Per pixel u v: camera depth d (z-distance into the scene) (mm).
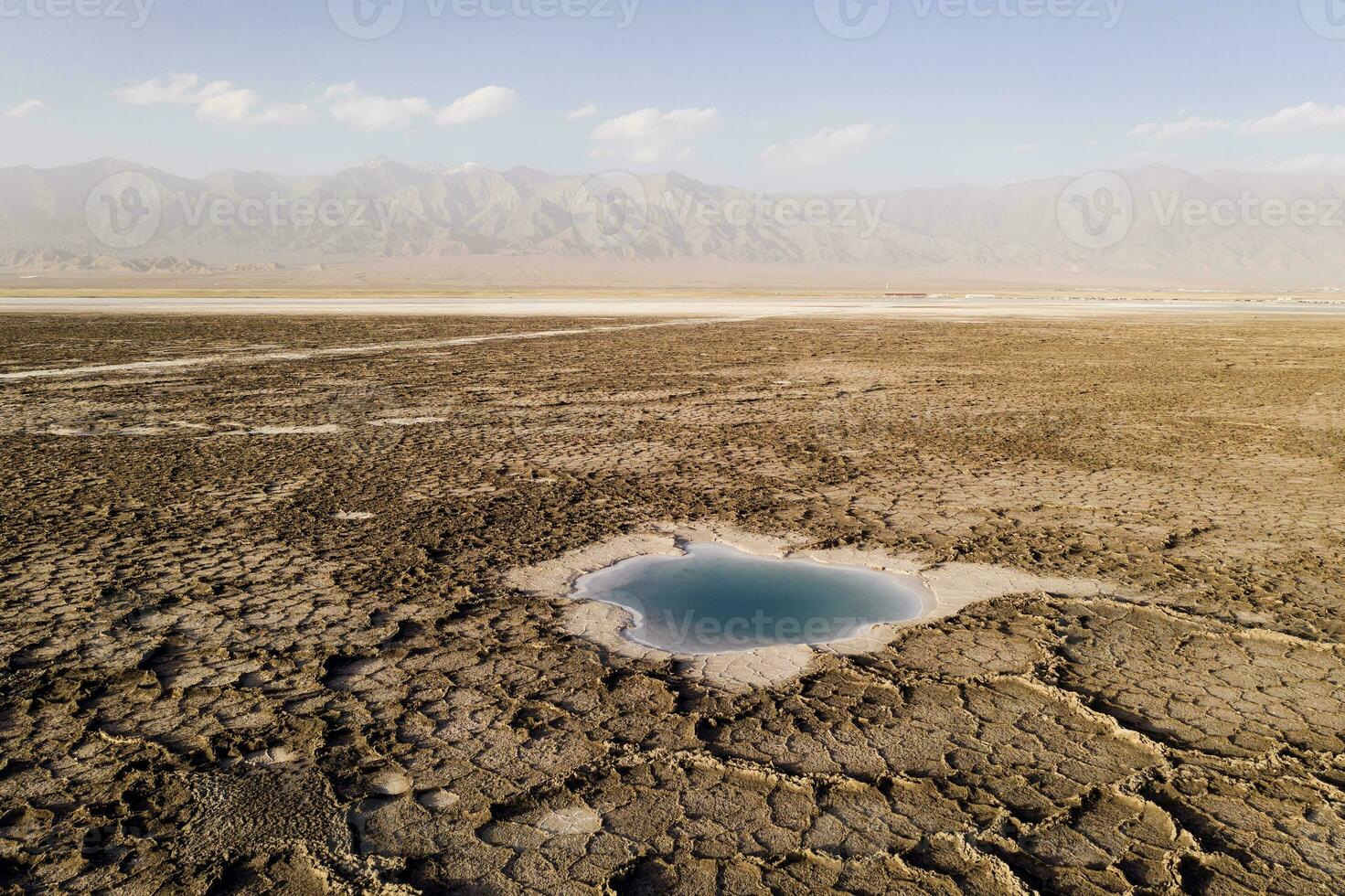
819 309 51875
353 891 2793
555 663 4574
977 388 16750
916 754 3670
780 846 3047
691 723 3934
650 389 16406
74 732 3812
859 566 6215
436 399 15078
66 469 9281
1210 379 18078
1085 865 2951
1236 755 3666
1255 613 5281
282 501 7914
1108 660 4617
